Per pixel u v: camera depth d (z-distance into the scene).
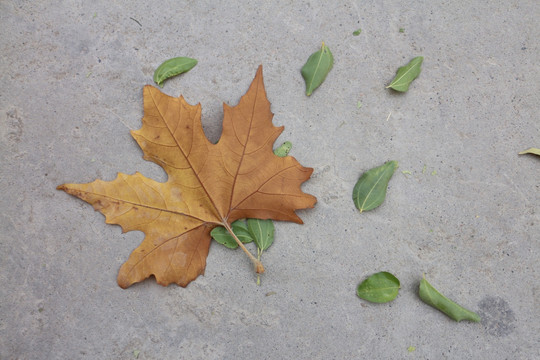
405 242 0.60
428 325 0.59
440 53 0.62
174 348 0.59
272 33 0.62
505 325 0.59
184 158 0.56
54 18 0.61
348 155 0.61
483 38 0.62
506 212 0.61
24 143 0.60
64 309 0.58
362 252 0.60
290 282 0.59
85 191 0.57
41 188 0.59
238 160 0.56
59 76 0.60
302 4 0.62
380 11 0.62
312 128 0.61
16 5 0.61
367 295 0.59
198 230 0.57
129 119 0.60
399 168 0.61
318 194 0.60
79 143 0.60
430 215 0.60
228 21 0.62
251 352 0.59
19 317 0.58
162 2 0.61
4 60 0.60
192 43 0.61
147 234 0.57
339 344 0.59
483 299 0.60
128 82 0.61
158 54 0.61
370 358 0.59
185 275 0.58
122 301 0.59
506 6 0.62
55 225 0.59
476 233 0.60
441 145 0.61
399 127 0.61
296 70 0.61
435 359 0.59
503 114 0.61
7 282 0.58
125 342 0.58
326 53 0.60
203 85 0.61
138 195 0.57
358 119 0.61
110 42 0.61
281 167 0.57
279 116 0.61
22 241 0.59
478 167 0.61
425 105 0.61
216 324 0.59
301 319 0.59
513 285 0.60
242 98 0.56
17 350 0.58
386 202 0.60
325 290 0.59
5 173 0.59
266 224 0.59
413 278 0.60
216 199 0.57
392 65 0.62
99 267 0.59
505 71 0.62
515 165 0.61
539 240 0.60
